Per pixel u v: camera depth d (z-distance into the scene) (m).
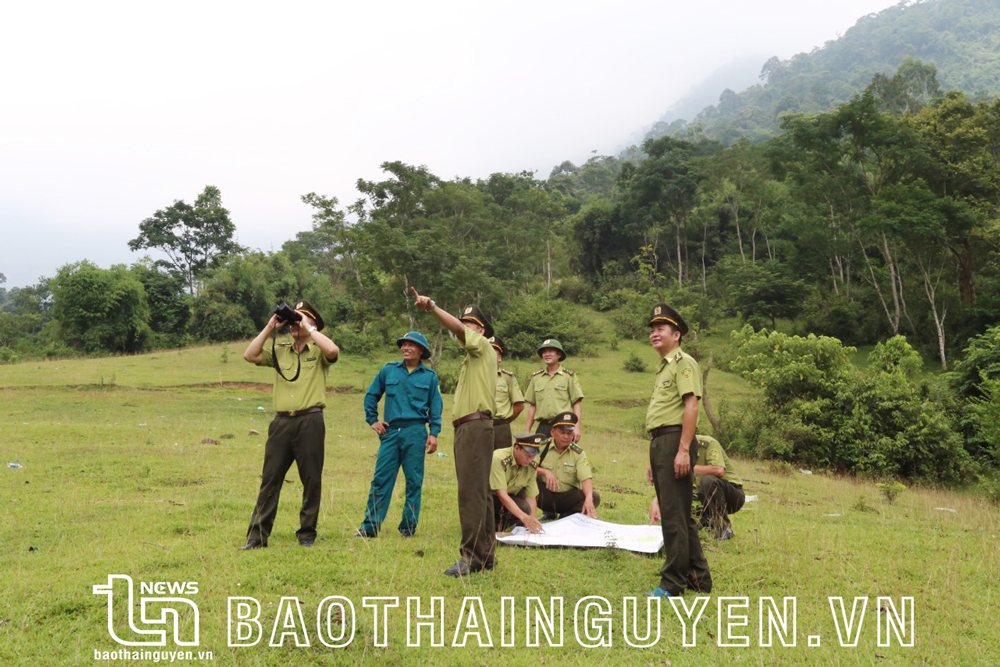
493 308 46.59
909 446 19.00
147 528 6.62
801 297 53.16
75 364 34.72
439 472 11.48
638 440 21.73
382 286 39.78
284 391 5.95
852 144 48.78
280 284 61.72
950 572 5.91
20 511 7.43
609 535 6.35
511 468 6.96
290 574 4.98
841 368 21.97
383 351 44.38
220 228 74.88
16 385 26.33
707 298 59.75
